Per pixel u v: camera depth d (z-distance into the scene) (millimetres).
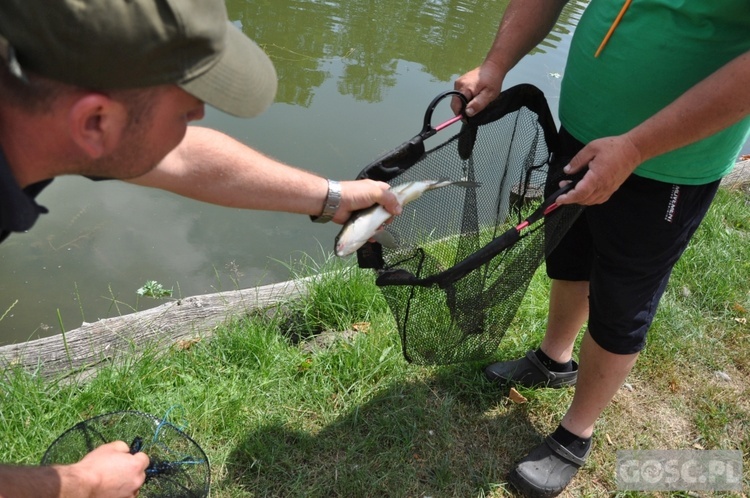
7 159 1167
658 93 2145
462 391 2980
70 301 4152
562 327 2924
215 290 4312
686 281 3830
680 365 3279
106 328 3062
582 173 2123
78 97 1106
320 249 4758
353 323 3342
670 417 3016
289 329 3236
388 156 2215
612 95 2244
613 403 3045
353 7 9055
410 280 2047
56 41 1034
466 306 2326
